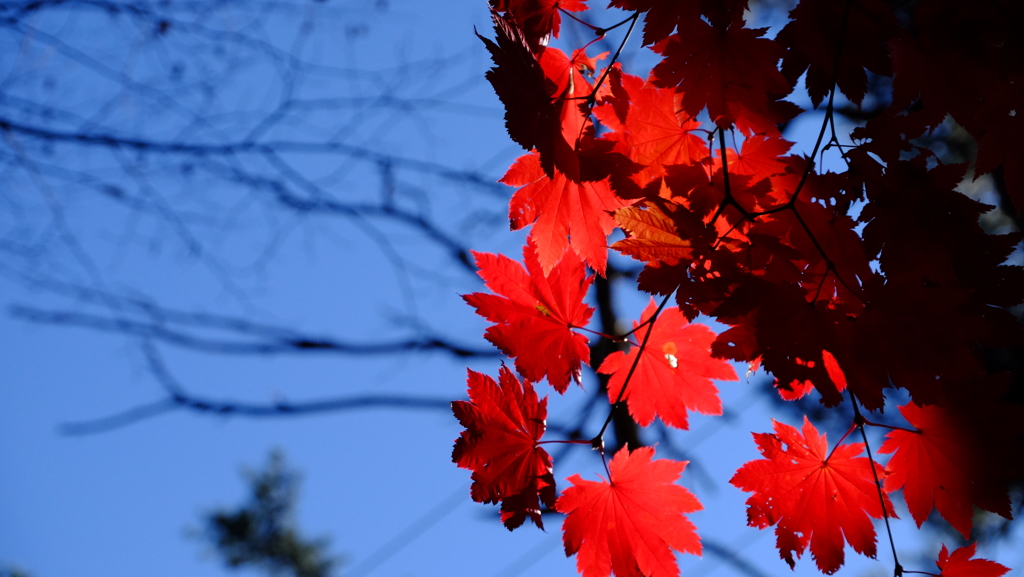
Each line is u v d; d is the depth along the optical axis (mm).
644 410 1400
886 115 1353
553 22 1371
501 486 1349
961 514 1340
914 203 1346
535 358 1373
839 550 1351
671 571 1360
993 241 1332
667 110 1369
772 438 1359
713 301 1313
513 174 1368
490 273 1383
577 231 1379
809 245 1355
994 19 1347
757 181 1366
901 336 1308
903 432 1346
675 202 1359
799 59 1350
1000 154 1346
